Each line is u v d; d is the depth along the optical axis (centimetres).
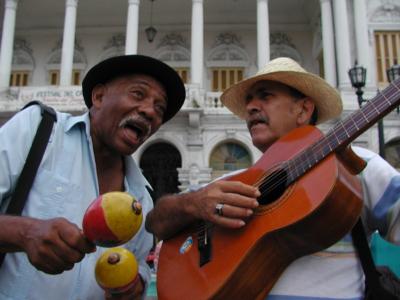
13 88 1920
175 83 253
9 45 2155
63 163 228
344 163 203
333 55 2005
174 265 236
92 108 256
